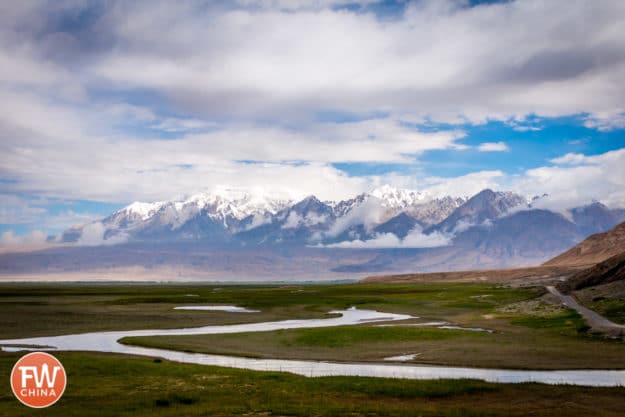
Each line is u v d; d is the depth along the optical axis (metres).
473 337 68.75
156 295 191.75
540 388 39.66
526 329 77.69
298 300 155.25
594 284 139.62
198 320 99.62
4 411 33.00
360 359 56.00
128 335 77.06
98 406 34.22
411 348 61.72
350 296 174.25
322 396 37.44
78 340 71.88
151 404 34.81
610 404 35.59
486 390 39.16
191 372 45.59
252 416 31.73
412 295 171.38
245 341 68.81
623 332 67.56
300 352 60.62
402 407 34.22
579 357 53.88
